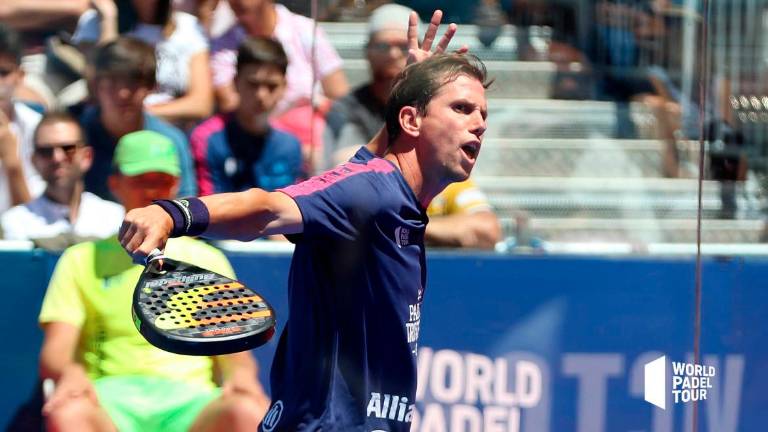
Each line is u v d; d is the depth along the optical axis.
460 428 13.64
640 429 13.94
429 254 13.53
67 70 14.29
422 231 8.84
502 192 15.38
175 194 13.16
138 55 13.66
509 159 15.62
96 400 12.59
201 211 7.48
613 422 13.89
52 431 12.49
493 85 15.90
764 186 15.21
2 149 13.55
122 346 12.70
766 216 15.10
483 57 15.94
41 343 12.71
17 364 12.73
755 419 14.27
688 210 15.17
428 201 8.97
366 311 8.54
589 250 14.35
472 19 15.90
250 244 13.34
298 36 14.50
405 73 8.98
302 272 8.61
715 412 14.16
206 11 14.91
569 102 15.88
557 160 15.63
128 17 14.71
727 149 15.27
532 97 15.91
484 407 13.66
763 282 14.35
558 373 13.74
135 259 7.27
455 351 13.59
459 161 8.85
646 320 13.89
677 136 15.45
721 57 15.30
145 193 12.92
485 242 14.03
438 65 8.91
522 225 14.99
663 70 15.66
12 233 13.41
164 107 14.34
